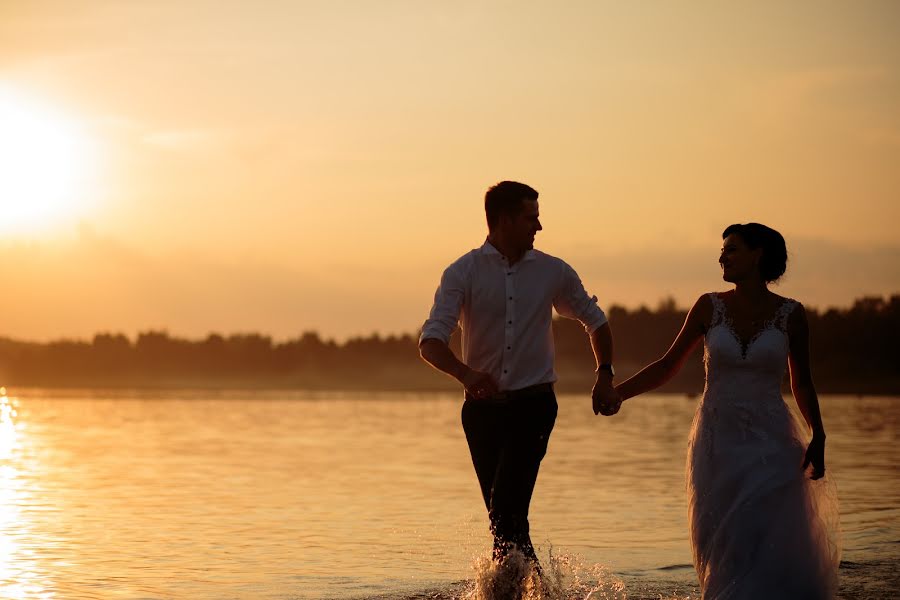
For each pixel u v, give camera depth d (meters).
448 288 6.61
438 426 35.34
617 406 6.59
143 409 52.88
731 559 5.84
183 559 8.88
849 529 10.44
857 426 33.47
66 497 13.38
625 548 9.51
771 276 6.11
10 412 47.53
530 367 6.57
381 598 7.22
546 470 17.83
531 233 6.59
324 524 11.09
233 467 18.20
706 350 6.19
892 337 71.12
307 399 80.94
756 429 5.98
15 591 7.48
